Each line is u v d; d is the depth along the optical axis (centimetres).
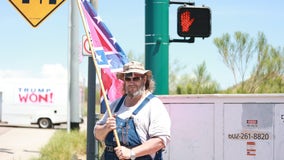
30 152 2194
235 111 904
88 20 963
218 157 913
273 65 4122
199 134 927
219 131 914
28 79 4009
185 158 935
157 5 1102
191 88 3625
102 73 980
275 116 880
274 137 880
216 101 916
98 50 969
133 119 589
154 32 1104
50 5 1231
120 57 986
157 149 579
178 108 941
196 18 1117
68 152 1914
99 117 1226
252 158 893
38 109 3962
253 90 4122
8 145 2505
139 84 598
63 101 3959
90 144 1188
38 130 3684
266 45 4203
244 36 4234
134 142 585
